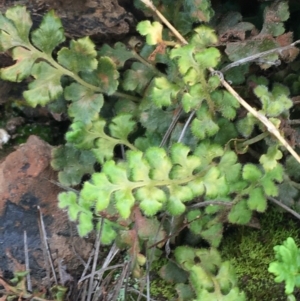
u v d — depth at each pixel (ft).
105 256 0.60
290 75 0.60
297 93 0.61
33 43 0.56
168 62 0.58
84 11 0.60
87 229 0.55
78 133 0.54
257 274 0.59
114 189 0.48
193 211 0.55
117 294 0.53
